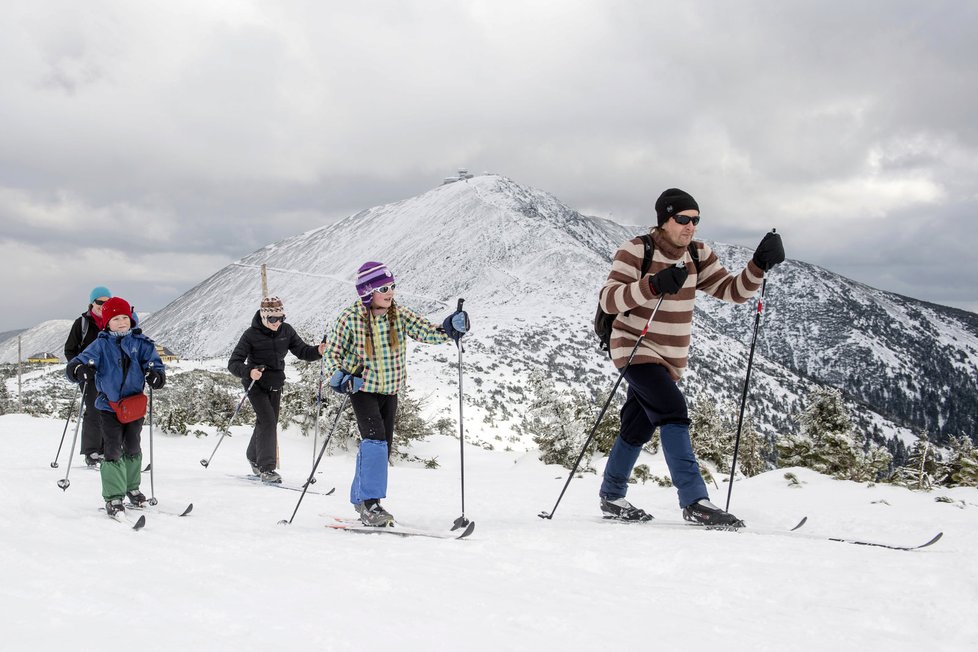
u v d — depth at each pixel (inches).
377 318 199.6
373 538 162.6
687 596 110.3
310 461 488.1
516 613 96.2
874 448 386.6
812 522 203.5
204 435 556.7
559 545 149.8
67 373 203.6
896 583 117.9
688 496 186.4
